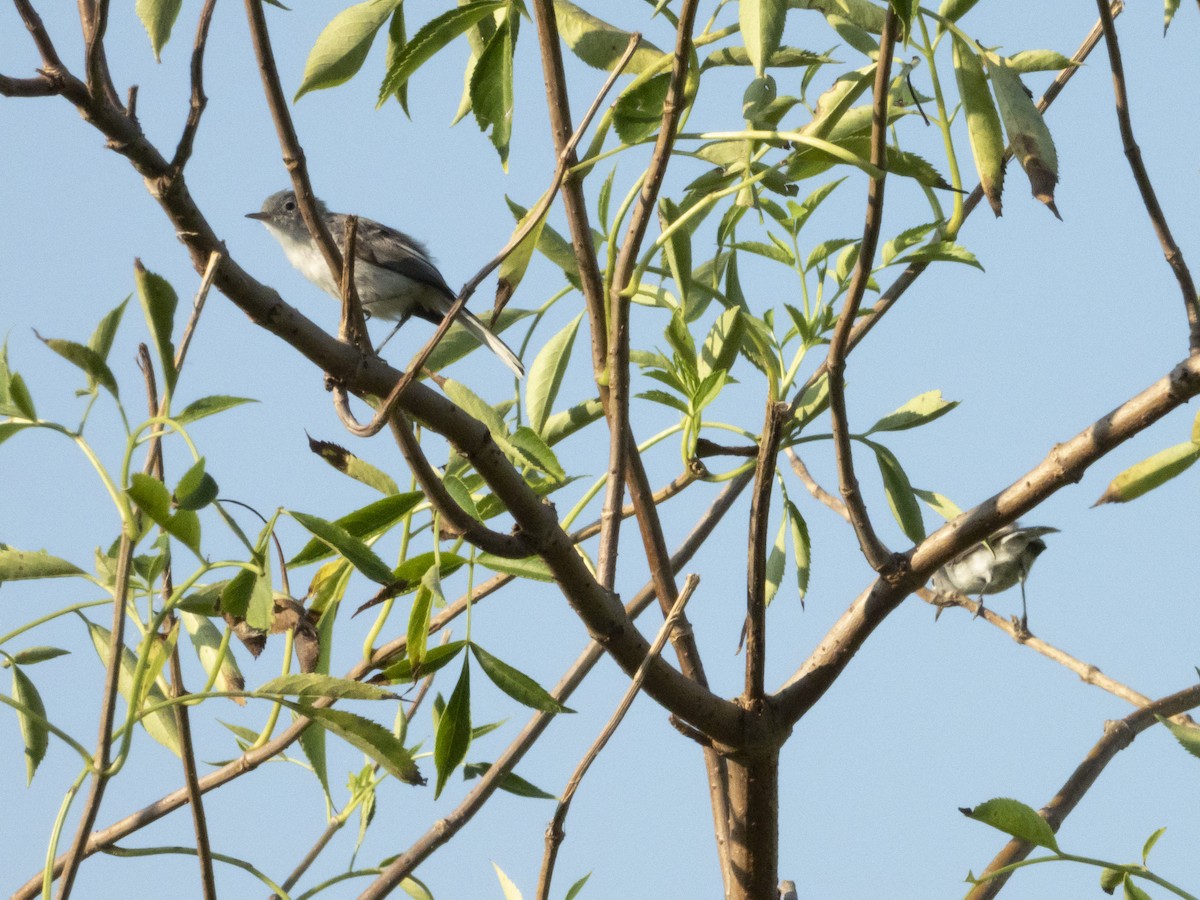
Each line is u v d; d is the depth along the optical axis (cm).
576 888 767
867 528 765
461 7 759
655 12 745
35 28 523
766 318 862
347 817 816
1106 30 743
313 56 777
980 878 566
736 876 784
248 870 710
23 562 668
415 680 661
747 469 834
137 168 552
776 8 682
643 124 740
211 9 557
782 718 759
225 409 596
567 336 912
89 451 556
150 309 525
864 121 801
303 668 719
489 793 810
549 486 834
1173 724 584
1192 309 733
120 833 762
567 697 879
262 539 605
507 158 761
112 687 546
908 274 843
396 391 599
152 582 642
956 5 796
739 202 862
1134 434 717
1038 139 726
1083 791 872
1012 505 742
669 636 750
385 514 683
